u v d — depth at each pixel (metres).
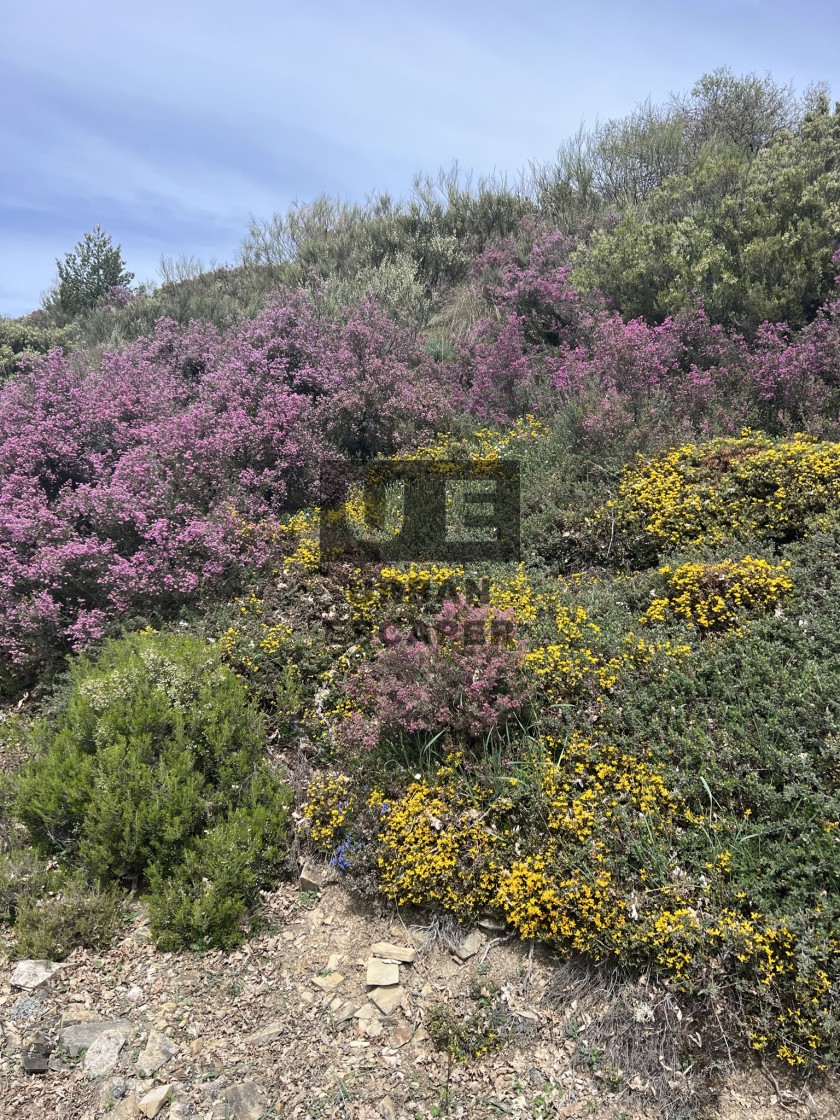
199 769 4.22
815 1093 2.64
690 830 3.31
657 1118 2.64
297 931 3.55
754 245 8.23
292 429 7.40
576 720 3.94
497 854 3.46
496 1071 2.83
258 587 5.88
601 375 7.70
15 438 7.62
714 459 5.86
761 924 2.90
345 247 15.02
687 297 8.41
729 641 4.22
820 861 2.99
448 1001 3.12
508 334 8.98
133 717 4.15
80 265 16.22
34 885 3.69
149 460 6.86
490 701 4.09
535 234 12.90
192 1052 2.93
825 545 4.75
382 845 3.68
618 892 3.12
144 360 9.68
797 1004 2.73
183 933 3.46
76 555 5.75
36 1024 3.04
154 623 5.69
